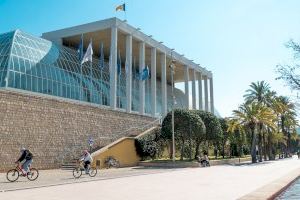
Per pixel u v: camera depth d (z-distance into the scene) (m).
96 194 16.91
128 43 62.31
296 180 25.83
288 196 17.38
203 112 53.94
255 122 65.56
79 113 41.81
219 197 15.70
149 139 50.44
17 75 46.62
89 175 29.42
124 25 60.91
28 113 35.19
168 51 74.12
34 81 48.59
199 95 88.12
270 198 14.70
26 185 21.12
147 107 75.06
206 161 47.47
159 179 26.38
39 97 36.69
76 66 59.47
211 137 53.53
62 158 38.44
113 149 43.78
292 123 99.25
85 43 66.88
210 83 94.06
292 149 153.62
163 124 51.03
